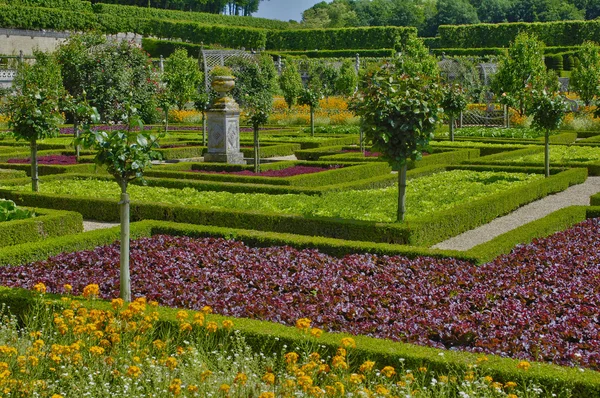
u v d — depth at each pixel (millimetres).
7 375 4930
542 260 8906
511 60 39750
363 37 76312
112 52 36906
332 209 12648
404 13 107688
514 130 33469
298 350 5859
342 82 49844
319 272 8578
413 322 6594
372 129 11102
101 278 8344
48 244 9531
